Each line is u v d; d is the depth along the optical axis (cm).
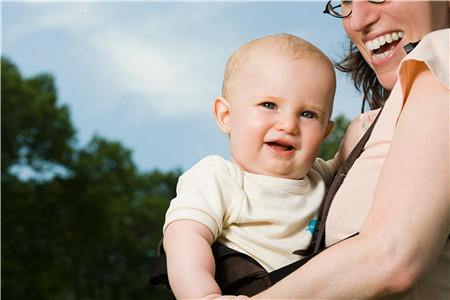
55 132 3203
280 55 166
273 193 160
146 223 4550
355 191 141
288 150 165
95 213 3288
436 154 108
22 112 3119
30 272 2956
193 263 138
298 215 160
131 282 4103
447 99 112
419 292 120
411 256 104
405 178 108
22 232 3016
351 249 108
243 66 170
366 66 215
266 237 154
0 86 3108
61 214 3147
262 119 163
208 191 153
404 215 106
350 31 180
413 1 154
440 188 107
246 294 141
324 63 171
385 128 140
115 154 3628
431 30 157
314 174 178
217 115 178
